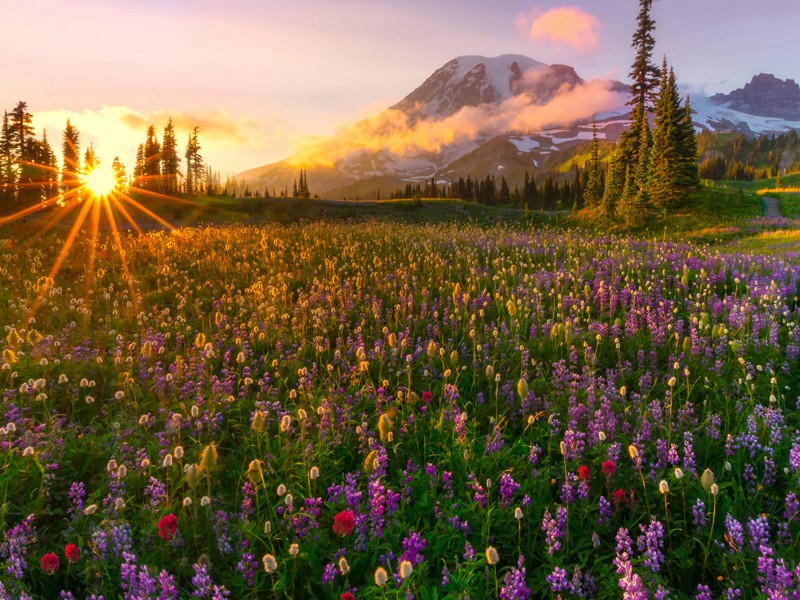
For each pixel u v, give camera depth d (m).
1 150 95.31
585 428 6.43
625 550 4.09
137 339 10.15
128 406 7.16
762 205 60.56
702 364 7.92
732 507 4.64
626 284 13.00
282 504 4.82
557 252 18.97
